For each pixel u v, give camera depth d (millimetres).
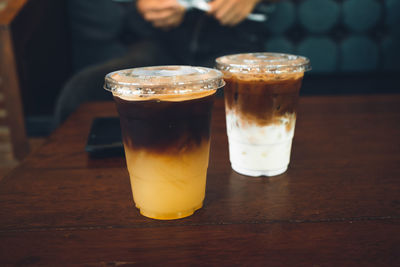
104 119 663
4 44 998
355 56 1585
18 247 346
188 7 1242
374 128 648
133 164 382
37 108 1425
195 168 381
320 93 1539
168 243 351
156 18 1260
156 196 381
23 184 465
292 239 353
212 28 1283
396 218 383
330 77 1619
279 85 436
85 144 598
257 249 340
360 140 595
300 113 741
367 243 346
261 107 447
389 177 471
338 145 577
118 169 507
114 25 1494
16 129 1071
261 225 376
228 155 551
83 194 441
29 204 419
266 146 464
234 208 408
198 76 358
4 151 1173
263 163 472
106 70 1126
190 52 1309
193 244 349
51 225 379
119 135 585
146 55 1277
